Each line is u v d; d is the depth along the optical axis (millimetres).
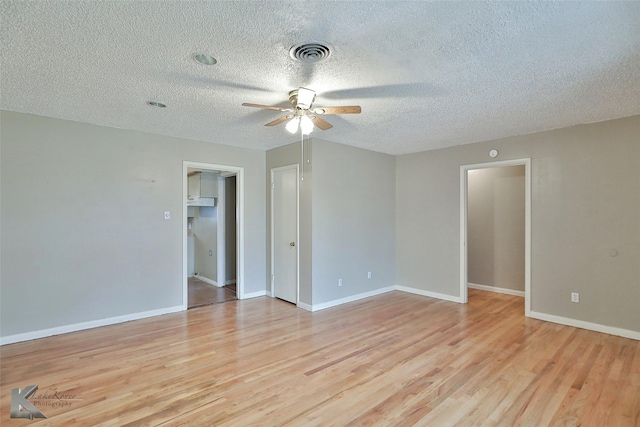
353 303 4758
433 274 5133
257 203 5172
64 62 2195
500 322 3904
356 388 2426
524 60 2195
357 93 2766
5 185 3217
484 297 5141
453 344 3236
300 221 4586
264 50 2062
